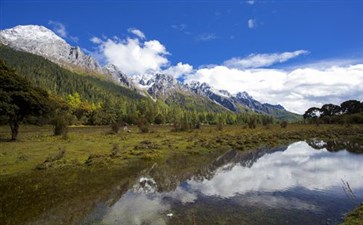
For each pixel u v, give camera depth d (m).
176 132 58.03
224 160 26.30
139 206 12.98
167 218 11.44
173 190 15.86
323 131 60.12
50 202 13.38
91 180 17.64
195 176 19.59
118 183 17.11
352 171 21.36
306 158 27.92
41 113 39.34
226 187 16.59
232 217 11.52
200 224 10.77
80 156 25.12
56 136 43.53
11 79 35.78
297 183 17.59
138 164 23.06
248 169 22.27
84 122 95.31
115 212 12.18
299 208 12.67
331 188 16.30
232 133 54.16
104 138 41.88
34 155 25.11
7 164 21.58
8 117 37.00
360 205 12.48
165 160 25.52
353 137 50.34
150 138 42.84
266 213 11.99
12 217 11.52
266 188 16.36
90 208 12.66
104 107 126.69
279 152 32.25
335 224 10.75
